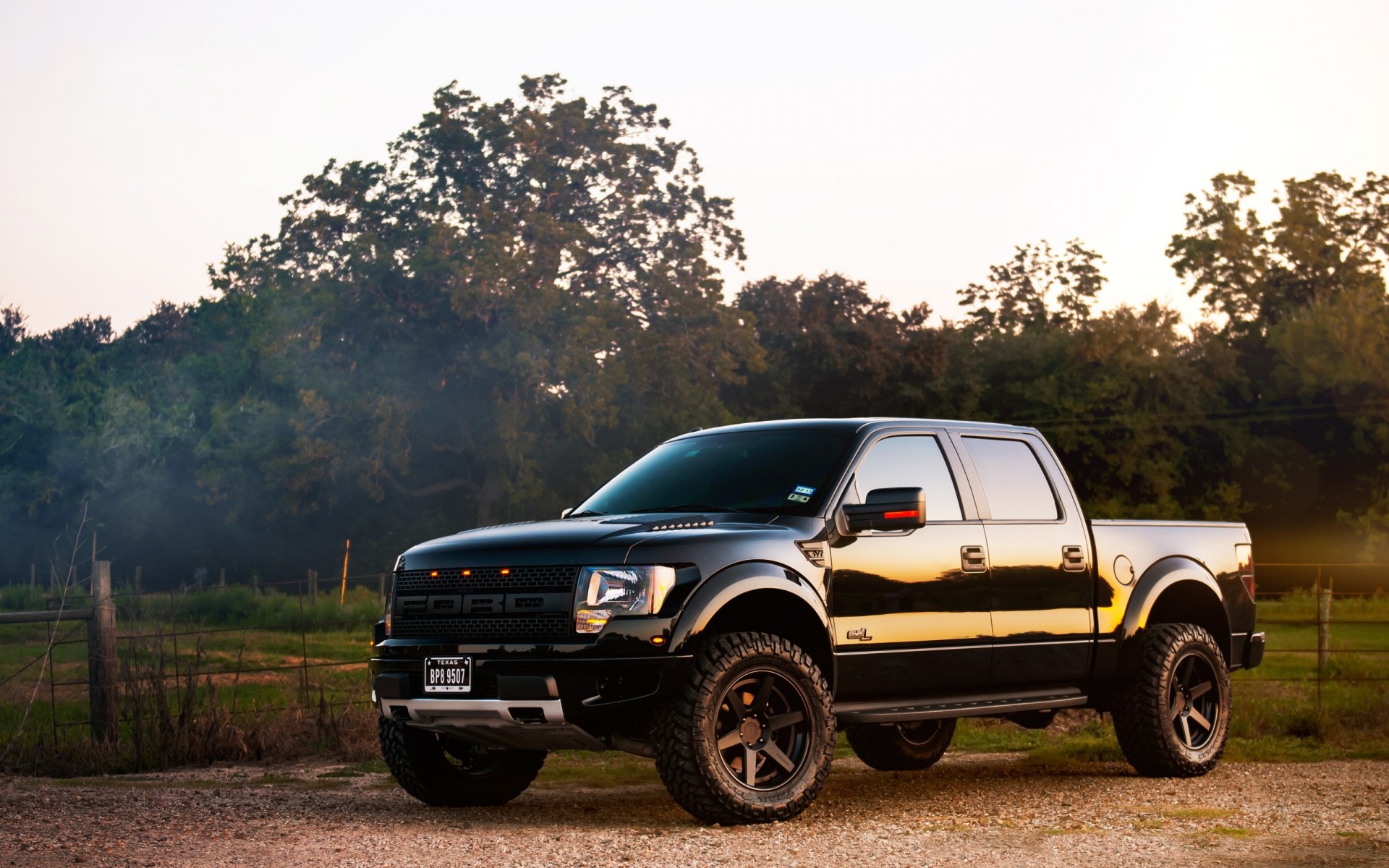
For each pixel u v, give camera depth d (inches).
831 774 342.3
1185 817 251.3
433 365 2143.2
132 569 2405.3
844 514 257.4
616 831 231.0
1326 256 2770.7
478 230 2198.6
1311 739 406.3
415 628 250.5
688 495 274.8
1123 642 307.9
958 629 272.8
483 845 217.0
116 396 2352.4
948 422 292.8
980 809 265.3
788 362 2497.5
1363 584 1989.4
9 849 214.4
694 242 2314.2
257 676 581.6
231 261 2677.2
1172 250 2807.6
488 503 2186.3
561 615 232.7
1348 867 199.5
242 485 2177.7
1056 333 2527.1
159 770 373.7
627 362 2167.8
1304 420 2299.5
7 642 823.1
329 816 259.0
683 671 229.5
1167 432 2342.5
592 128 2300.7
